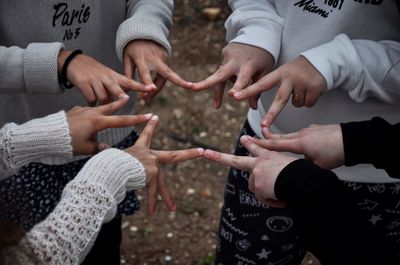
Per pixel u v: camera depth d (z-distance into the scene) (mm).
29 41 1508
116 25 1634
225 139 3004
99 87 1369
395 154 1269
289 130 1556
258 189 1219
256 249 1701
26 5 1457
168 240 2492
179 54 3584
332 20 1396
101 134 1645
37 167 1597
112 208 1154
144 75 1422
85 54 1583
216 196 2701
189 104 3205
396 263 1070
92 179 1143
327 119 1489
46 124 1253
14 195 1041
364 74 1360
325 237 1053
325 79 1344
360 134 1274
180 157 1328
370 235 1070
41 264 1021
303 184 1112
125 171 1192
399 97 1371
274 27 1494
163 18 1605
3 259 905
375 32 1406
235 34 1605
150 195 1304
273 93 1540
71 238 1076
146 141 1340
